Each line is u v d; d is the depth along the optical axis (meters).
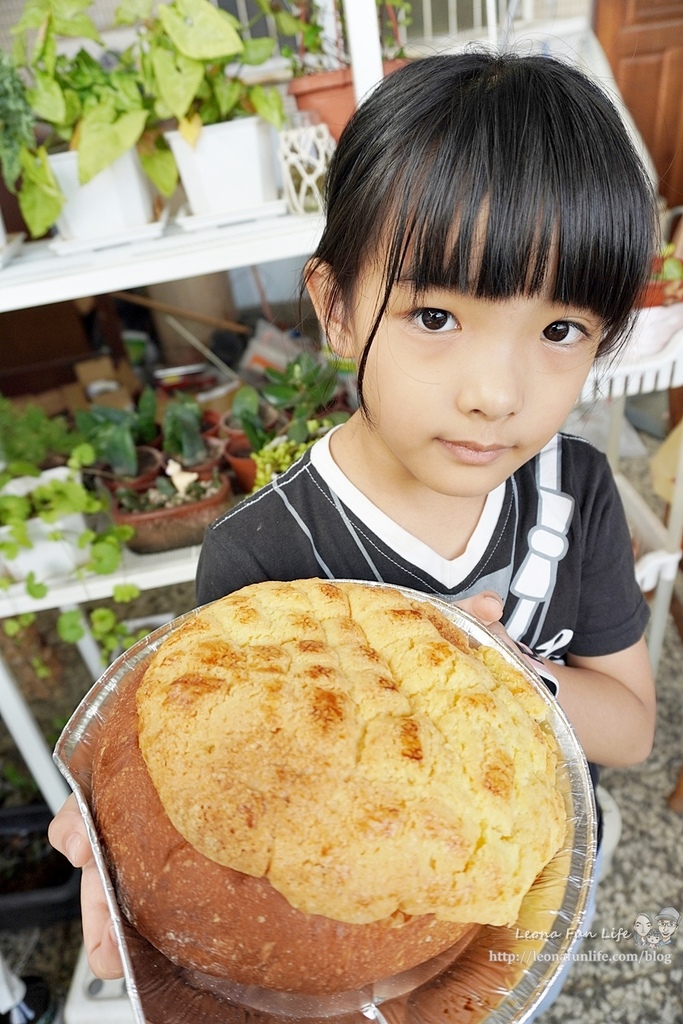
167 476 1.26
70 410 1.79
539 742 0.44
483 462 0.52
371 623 0.48
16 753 1.52
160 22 0.96
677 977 1.16
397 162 0.47
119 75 0.95
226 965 0.39
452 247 0.44
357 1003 0.40
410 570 0.69
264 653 0.43
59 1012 1.16
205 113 1.00
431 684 0.44
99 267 0.96
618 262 0.47
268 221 1.04
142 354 2.04
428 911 0.37
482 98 0.45
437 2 1.18
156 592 1.95
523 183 0.43
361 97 0.90
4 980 1.07
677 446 1.45
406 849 0.37
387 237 0.48
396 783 0.38
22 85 0.92
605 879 1.30
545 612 0.73
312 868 0.36
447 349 0.48
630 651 0.78
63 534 1.18
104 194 0.99
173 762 0.40
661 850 1.34
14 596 1.17
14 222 1.42
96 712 0.50
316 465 0.71
